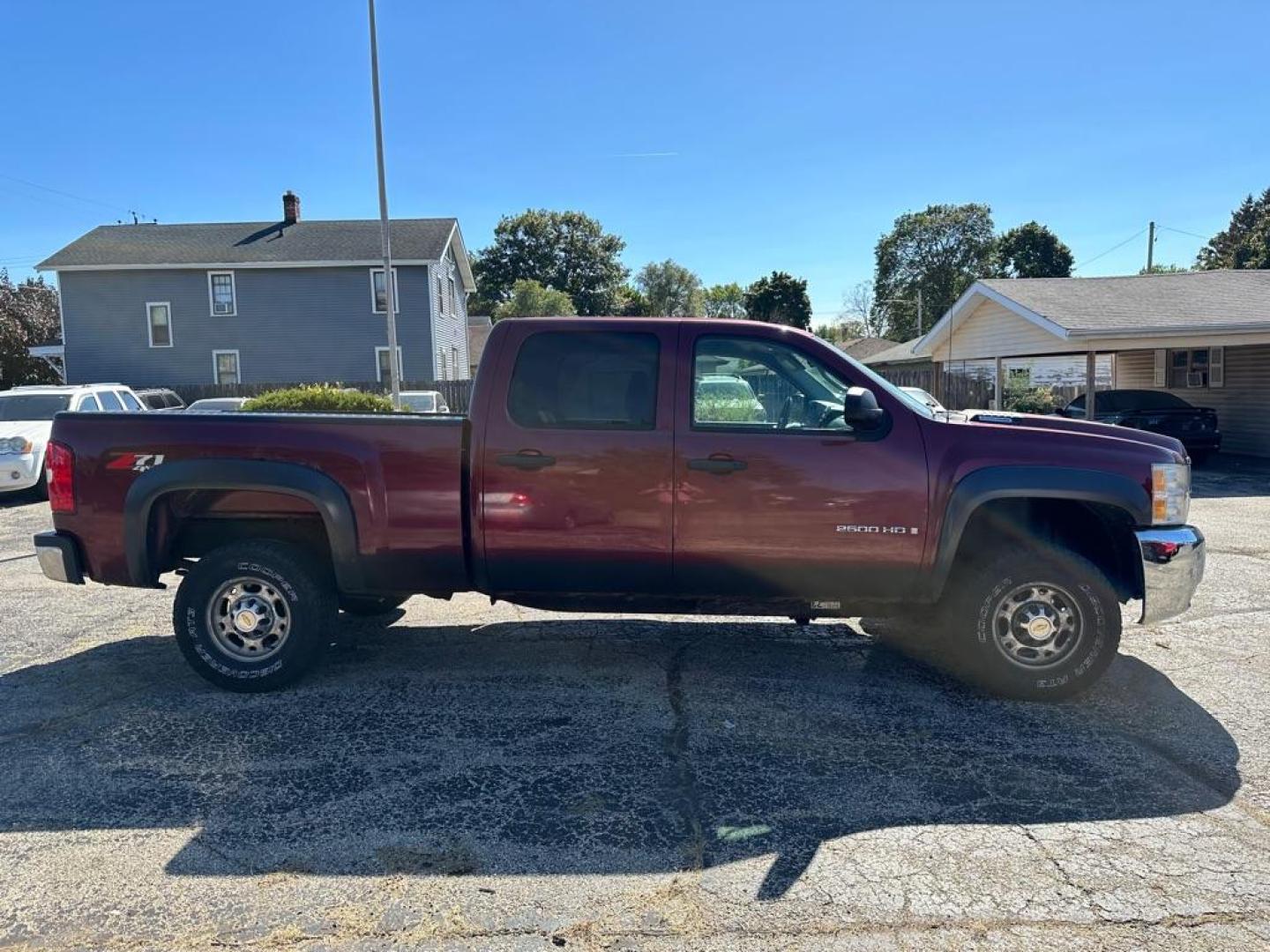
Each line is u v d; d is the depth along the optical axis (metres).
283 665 4.59
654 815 3.36
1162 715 4.36
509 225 70.12
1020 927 2.68
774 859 3.06
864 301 81.62
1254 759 3.87
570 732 4.14
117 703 4.52
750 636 5.70
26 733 4.14
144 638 5.72
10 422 13.09
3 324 34.91
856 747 3.98
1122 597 4.70
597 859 3.06
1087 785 3.62
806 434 4.32
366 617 6.15
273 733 4.13
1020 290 16.88
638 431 4.35
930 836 3.21
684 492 4.32
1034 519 4.82
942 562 4.31
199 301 30.75
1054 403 22.98
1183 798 3.51
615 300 72.50
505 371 4.43
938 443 4.29
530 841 3.17
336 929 2.67
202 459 4.47
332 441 4.44
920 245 68.00
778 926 2.69
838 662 5.17
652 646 5.46
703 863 3.04
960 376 22.47
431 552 4.47
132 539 4.54
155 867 3.00
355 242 31.64
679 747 3.98
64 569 4.60
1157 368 19.89
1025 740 4.05
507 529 4.41
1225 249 52.34
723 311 96.44
